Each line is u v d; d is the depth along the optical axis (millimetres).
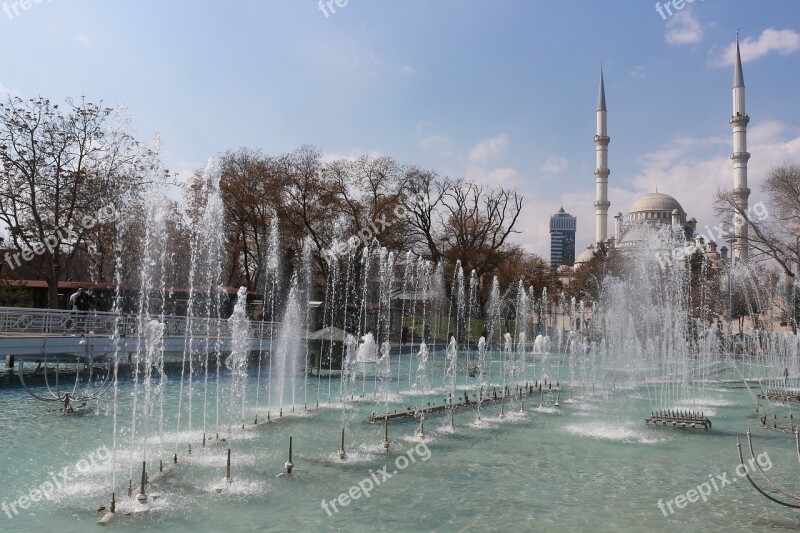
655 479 10594
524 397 21000
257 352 29266
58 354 20484
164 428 14000
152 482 9602
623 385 25766
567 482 10320
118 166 31938
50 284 31047
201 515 8281
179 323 26172
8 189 30422
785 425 16125
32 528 7629
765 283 47844
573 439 13844
